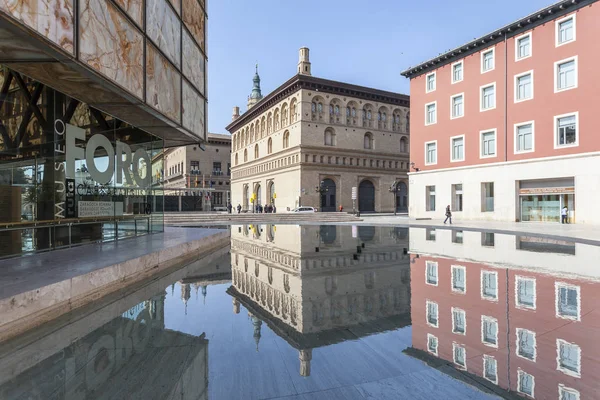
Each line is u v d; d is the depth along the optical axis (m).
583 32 23.12
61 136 8.78
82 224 9.41
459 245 12.18
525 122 26.25
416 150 35.06
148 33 8.69
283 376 2.93
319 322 4.29
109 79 7.01
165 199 67.56
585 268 7.61
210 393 2.64
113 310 4.97
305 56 51.38
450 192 31.64
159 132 12.70
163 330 4.10
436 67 32.94
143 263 7.21
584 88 23.08
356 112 53.69
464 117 30.58
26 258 6.96
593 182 22.53
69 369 3.14
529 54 26.03
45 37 5.36
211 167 83.81
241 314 4.66
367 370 3.00
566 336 3.69
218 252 11.02
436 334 3.83
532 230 18.67
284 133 53.94
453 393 2.59
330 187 52.16
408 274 7.14
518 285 6.05
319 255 10.00
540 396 2.51
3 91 7.44
